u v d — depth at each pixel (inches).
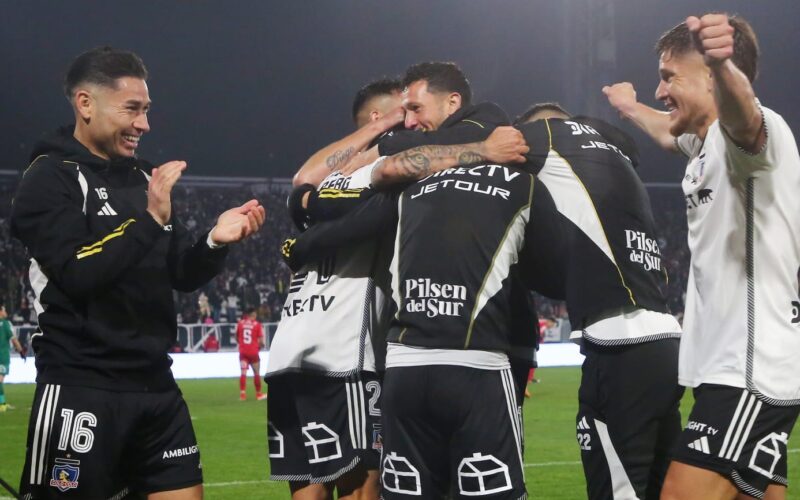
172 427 146.9
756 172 128.1
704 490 129.6
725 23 115.4
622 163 165.8
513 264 142.5
